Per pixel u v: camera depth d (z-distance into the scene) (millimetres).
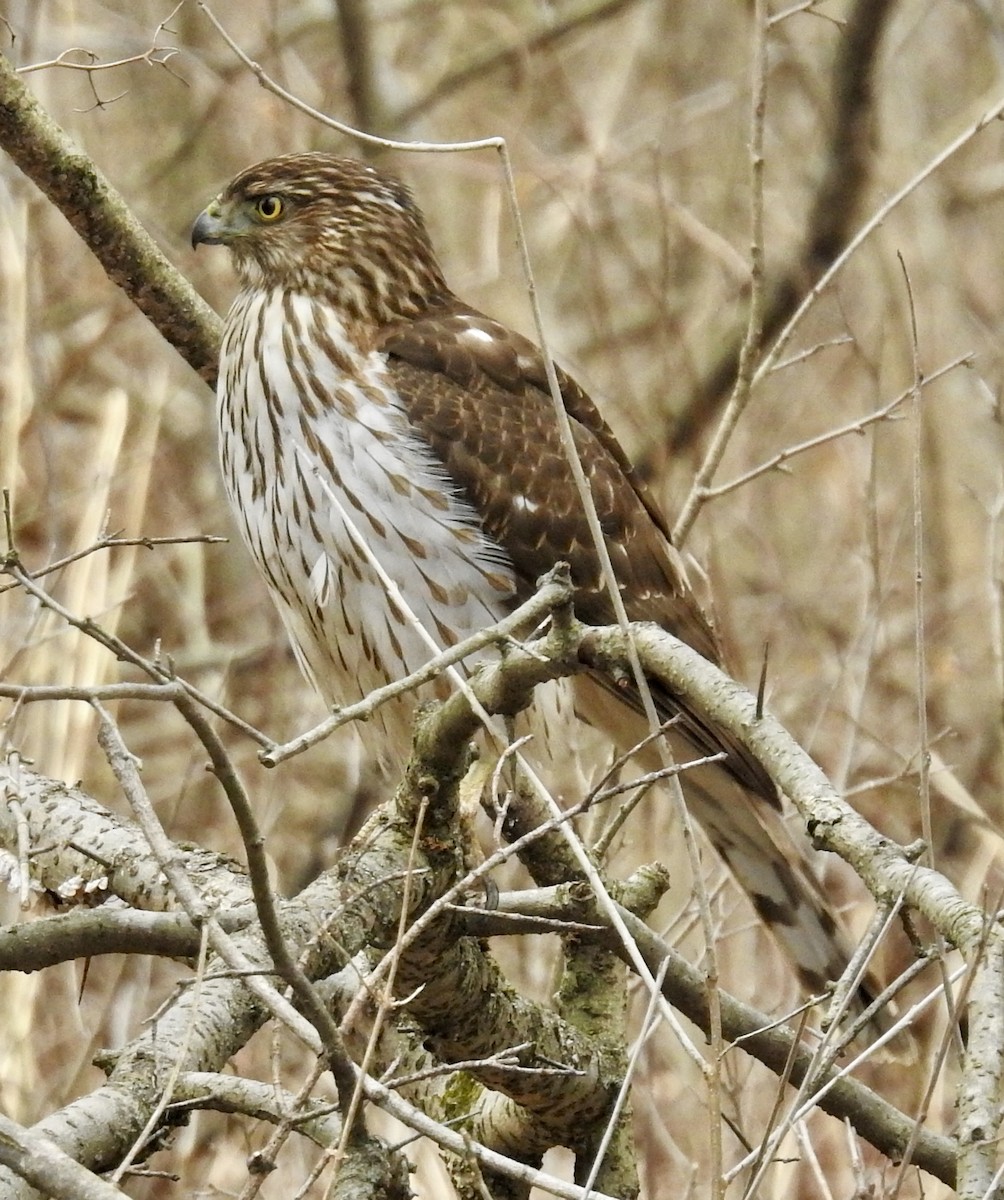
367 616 9891
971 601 14805
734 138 18109
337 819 13734
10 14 15742
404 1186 6609
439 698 9883
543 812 8414
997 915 5887
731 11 19766
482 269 16625
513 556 10203
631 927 7848
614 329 16719
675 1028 6066
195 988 5934
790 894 10453
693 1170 8797
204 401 16391
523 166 16266
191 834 13680
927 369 15781
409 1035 8578
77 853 7754
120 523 14938
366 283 10352
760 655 14469
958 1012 6102
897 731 13680
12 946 6375
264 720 14578
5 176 14328
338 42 17672
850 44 16047
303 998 5875
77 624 5562
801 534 16750
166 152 17516
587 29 18484
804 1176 10367
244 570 16062
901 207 16609
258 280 10414
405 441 9898
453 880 7227
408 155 16656
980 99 18234
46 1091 10867
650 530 10797
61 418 15609
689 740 10031
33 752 10977
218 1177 10375
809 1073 6234
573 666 6969
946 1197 9805
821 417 17109
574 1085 8188
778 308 16844
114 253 9953
